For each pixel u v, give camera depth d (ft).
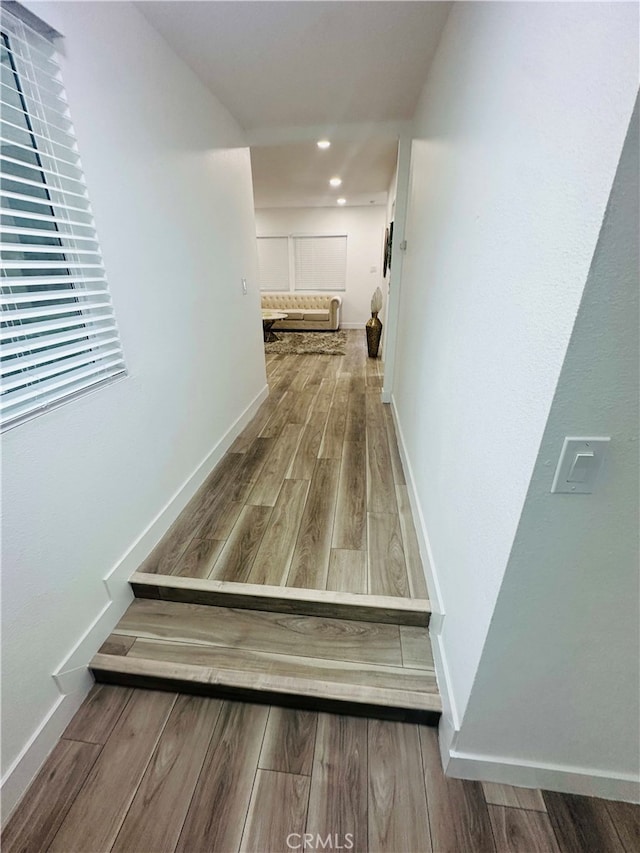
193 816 3.34
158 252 5.66
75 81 3.96
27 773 3.52
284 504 6.99
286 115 8.54
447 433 4.42
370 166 13.52
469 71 3.96
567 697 3.11
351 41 5.74
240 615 5.04
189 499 7.03
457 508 3.89
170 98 5.89
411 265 8.06
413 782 3.58
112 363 4.71
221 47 5.84
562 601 2.71
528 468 2.36
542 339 2.23
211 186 7.49
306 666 4.36
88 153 4.17
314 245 26.05
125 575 5.07
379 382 14.61
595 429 2.17
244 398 10.28
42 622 3.70
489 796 3.49
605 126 1.69
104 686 4.40
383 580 5.25
